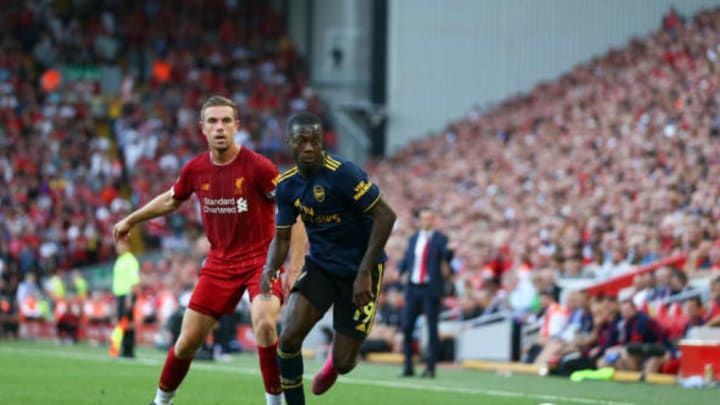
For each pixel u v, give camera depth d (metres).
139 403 15.88
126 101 56.47
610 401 17.12
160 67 59.06
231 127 12.30
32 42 58.91
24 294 39.56
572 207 34.81
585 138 41.12
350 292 12.20
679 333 22.86
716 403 17.23
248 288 12.32
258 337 12.06
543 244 31.84
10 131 51.97
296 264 12.23
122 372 22.14
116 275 27.80
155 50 60.41
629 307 22.94
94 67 59.25
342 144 58.75
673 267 24.06
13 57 56.66
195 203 49.19
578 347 23.66
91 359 26.75
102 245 47.47
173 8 62.28
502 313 28.14
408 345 22.70
